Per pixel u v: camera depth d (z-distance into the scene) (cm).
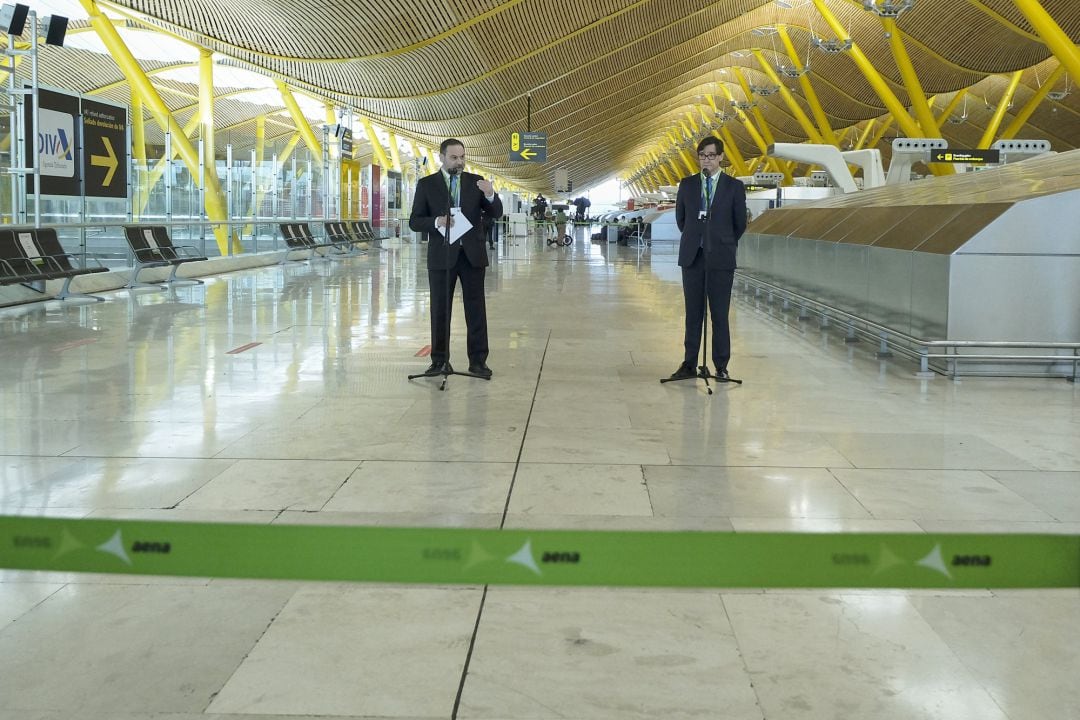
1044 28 2162
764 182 3953
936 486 477
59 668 280
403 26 2572
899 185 1571
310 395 698
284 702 262
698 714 258
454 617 317
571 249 3875
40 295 1321
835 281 1176
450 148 766
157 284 1634
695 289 778
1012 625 315
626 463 517
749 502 447
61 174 1391
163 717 254
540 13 2769
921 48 4288
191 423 600
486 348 798
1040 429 612
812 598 335
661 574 200
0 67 1299
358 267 2294
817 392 741
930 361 852
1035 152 2320
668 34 3769
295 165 2820
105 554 206
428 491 459
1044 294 820
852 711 260
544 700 264
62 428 581
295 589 339
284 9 2386
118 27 3197
